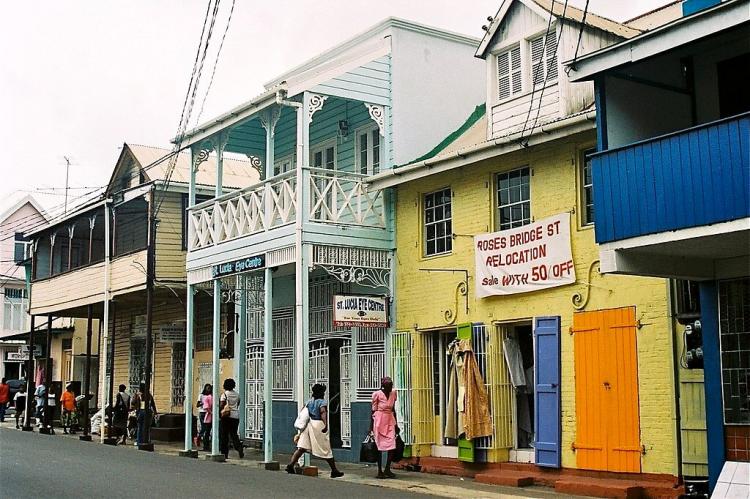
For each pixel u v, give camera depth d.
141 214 25.91
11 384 42.81
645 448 12.98
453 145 18.61
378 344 18.06
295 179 17.52
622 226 11.26
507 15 16.72
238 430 21.86
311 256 16.91
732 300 11.70
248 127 21.30
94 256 29.77
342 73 17.97
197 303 25.36
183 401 25.98
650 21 16.80
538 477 14.34
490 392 15.48
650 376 13.02
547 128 14.27
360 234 17.66
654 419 12.91
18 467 15.80
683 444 12.48
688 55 12.38
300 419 15.83
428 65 19.36
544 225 14.80
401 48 19.02
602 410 13.63
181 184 24.27
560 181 14.74
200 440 22.02
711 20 10.50
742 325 11.53
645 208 11.01
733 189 10.06
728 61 12.06
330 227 17.25
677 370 12.64
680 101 12.67
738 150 10.04
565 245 14.41
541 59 16.06
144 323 28.45
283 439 20.48
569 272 14.31
